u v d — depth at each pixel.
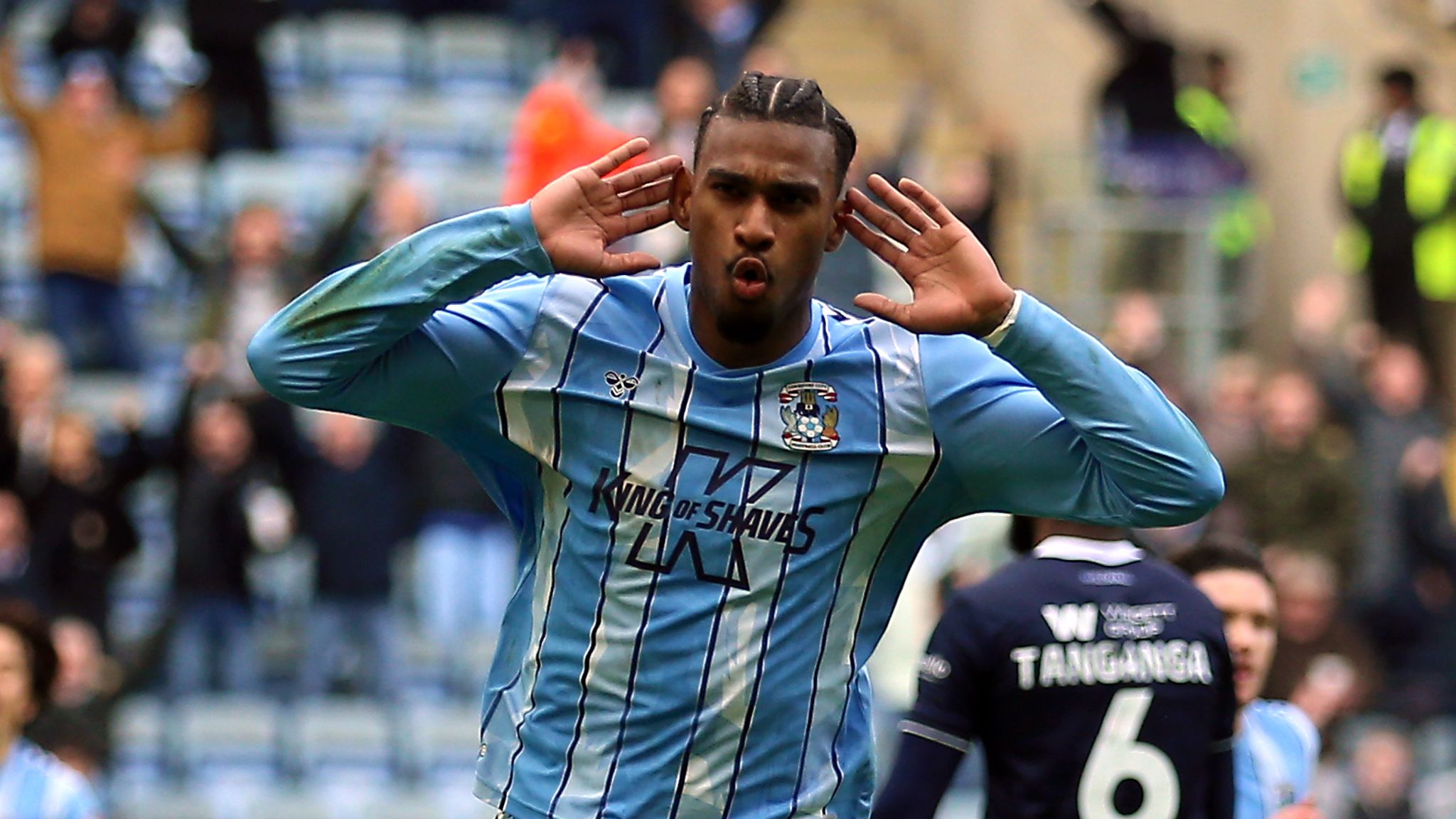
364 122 37.72
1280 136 40.84
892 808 11.80
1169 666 11.85
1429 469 30.98
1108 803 11.70
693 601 9.09
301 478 26.86
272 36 38.78
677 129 29.94
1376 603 30.23
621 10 36.31
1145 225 35.41
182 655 26.75
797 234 8.77
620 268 9.08
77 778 14.76
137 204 30.36
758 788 9.25
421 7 39.66
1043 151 36.03
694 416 9.12
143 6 37.41
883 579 9.52
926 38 44.28
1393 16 40.59
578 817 9.21
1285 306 39.78
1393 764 25.78
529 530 9.62
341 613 26.91
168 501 30.36
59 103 31.88
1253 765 13.22
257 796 26.80
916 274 9.11
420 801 27.12
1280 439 29.19
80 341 31.72
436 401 9.37
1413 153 35.38
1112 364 9.12
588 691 9.22
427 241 9.02
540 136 29.98
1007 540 14.19
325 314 9.02
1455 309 35.44
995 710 11.88
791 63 40.28
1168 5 41.91
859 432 9.20
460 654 27.58
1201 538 13.88
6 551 26.56
